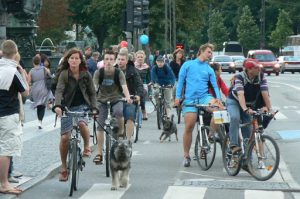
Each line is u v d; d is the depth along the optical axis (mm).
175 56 55719
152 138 43938
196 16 168250
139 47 70250
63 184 27703
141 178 29016
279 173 29969
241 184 27250
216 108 30500
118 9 160875
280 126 50281
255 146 28391
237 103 29297
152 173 30344
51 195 25391
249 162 28641
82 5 178750
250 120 29625
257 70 28734
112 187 26328
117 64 36594
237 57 174750
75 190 26234
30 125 48969
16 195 24828
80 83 26250
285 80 130125
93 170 31156
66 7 161250
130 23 63750
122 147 26047
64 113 26047
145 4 65188
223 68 170375
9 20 79000
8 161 24750
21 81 24453
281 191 25922
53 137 41969
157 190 26250
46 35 157750
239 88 28641
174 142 41938
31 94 46594
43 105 46562
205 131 31094
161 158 35062
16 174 28141
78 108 26438
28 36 80250
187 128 31766
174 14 155000
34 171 29547
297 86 108312
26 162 31906
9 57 24578
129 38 64500
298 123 52531
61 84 26188
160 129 49219
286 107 68562
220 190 26094
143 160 34406
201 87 31469
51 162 31844
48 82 46094
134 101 33969
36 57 46969
